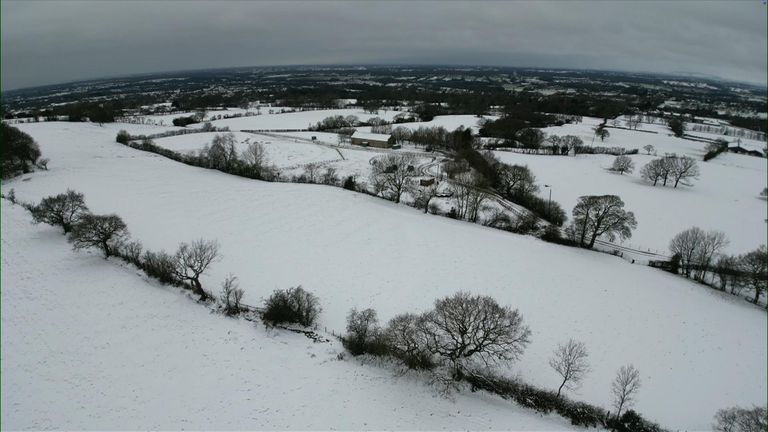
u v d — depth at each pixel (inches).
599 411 1648.6
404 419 1508.4
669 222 4060.0
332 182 4247.0
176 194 3636.8
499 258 2898.6
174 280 2292.1
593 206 3265.3
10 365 1737.2
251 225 3166.8
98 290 2204.7
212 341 1852.9
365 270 2645.2
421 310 2261.3
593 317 2337.6
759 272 2775.6
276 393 1584.6
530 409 1632.6
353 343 1822.1
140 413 1504.7
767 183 5398.6
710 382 1953.7
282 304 2004.2
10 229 2800.2
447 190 4210.1
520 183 4288.9
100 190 3575.3
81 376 1678.2
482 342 1734.7
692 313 2487.7
